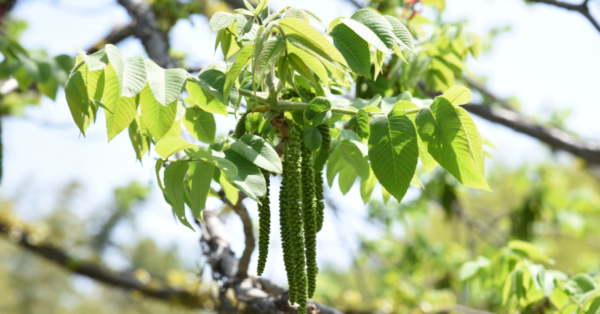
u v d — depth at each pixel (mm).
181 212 1312
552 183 4391
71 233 20266
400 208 4215
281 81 1338
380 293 4043
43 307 16938
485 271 1783
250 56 1299
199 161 1311
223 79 1337
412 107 1318
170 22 2742
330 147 1364
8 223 3650
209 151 1298
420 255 4277
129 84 1269
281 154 1375
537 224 4320
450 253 4355
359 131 1321
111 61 1267
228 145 1336
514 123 3051
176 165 1304
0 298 16125
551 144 3004
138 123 1394
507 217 4449
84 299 17484
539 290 1606
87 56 1272
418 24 1910
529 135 3035
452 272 4285
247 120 1378
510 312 1801
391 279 4020
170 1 2703
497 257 1690
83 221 21250
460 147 1288
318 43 1288
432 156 1299
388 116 1309
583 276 1579
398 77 1833
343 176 1493
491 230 4117
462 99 1293
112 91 1331
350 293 2994
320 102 1350
